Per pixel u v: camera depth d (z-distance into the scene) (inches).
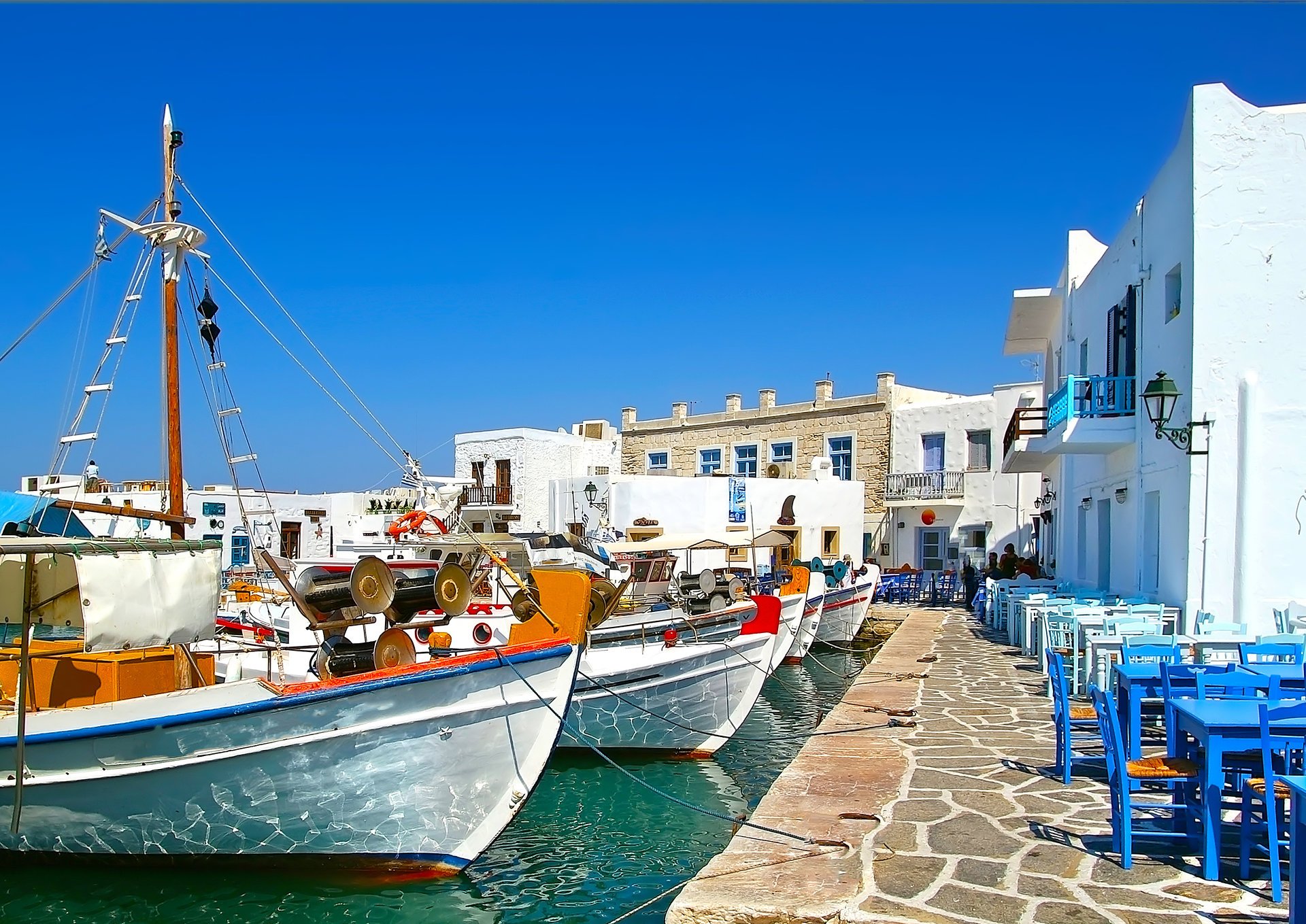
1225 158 590.6
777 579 1018.7
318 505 1519.4
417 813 348.5
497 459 1721.2
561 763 560.1
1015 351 1289.4
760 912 228.5
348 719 335.3
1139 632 476.4
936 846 271.6
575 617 373.1
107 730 333.1
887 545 1590.8
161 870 358.6
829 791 334.0
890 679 606.2
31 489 1234.0
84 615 318.3
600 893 355.6
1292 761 256.2
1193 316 592.1
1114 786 261.1
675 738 567.5
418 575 547.2
